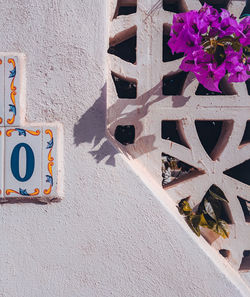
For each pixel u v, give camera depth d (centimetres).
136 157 137
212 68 101
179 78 157
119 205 123
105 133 124
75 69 123
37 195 121
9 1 122
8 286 123
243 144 145
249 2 148
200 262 123
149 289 124
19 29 122
